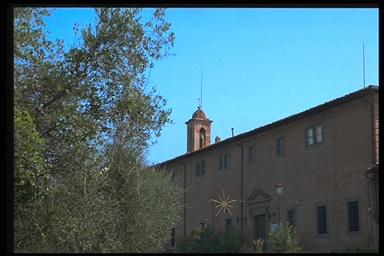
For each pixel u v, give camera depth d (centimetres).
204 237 3534
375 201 2736
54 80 1241
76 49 1282
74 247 1145
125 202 1484
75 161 1238
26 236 1133
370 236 2742
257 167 3869
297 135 3453
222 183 4316
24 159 1027
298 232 3328
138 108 1300
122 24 1296
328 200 3097
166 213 2183
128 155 1340
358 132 2914
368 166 2823
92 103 1277
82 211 1195
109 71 1294
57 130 1245
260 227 3772
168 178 2403
